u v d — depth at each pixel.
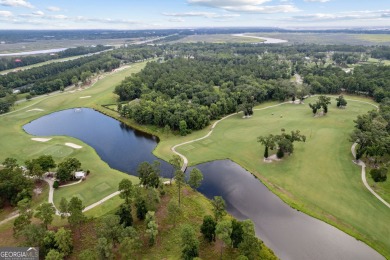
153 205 74.25
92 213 75.50
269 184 90.56
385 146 94.38
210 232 63.81
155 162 83.44
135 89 186.00
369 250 65.50
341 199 81.69
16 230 64.44
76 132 140.12
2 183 78.00
